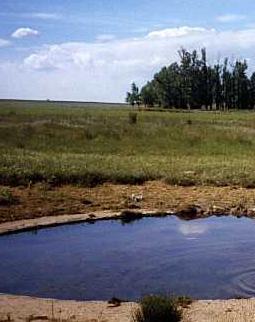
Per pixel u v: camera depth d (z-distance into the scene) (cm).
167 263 1076
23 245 1229
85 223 1459
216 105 11038
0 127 3431
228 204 1623
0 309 809
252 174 2002
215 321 748
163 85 10800
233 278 981
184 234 1327
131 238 1286
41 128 3481
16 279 981
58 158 2291
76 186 1811
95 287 936
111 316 775
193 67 10731
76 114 5688
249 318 763
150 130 3606
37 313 791
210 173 2025
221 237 1294
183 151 2912
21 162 2045
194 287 934
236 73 11031
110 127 3719
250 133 3634
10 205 1541
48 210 1517
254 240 1266
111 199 1666
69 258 1115
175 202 1645
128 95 13388
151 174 1978
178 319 729
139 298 870
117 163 2219
